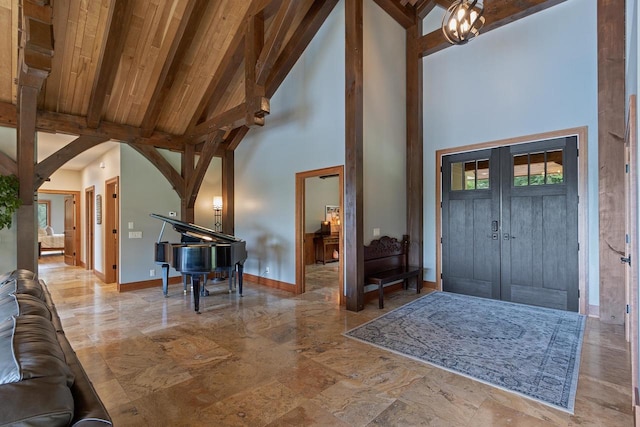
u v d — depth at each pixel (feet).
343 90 15.61
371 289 16.31
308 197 28.07
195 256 14.11
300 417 6.86
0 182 13.38
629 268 10.07
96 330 12.05
